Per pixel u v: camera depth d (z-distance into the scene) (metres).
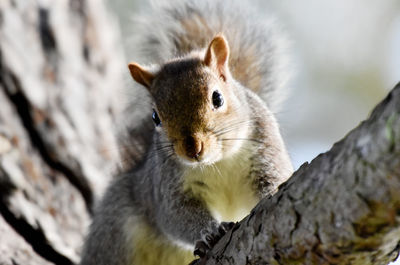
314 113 15.72
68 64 12.73
